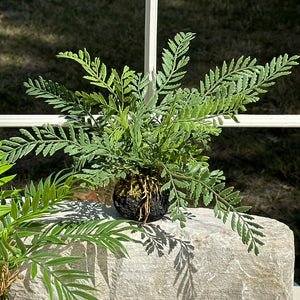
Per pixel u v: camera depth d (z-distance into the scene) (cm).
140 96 187
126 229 166
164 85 189
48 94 190
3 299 171
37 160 401
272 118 205
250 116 205
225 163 407
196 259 173
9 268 169
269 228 180
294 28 646
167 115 173
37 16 646
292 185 383
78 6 666
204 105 161
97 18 653
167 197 179
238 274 174
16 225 170
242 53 611
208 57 600
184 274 174
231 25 652
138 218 176
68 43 609
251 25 649
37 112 502
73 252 172
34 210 167
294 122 205
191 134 189
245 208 161
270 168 401
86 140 176
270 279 175
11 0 660
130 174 178
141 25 644
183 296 175
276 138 436
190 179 167
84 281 173
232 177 390
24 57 580
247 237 159
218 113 166
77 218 181
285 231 179
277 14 665
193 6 674
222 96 178
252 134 441
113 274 173
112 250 159
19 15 645
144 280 173
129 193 175
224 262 173
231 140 432
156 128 177
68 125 188
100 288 174
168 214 187
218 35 639
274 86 515
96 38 625
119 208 177
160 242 173
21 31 618
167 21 665
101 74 181
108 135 184
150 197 175
